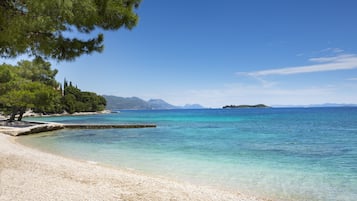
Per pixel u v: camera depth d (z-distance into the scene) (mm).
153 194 7422
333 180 10086
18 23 4852
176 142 21797
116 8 6184
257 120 59594
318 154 16094
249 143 21312
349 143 21203
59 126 34875
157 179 9508
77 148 18250
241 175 10820
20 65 47375
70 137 25531
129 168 11836
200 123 49531
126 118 74125
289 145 20078
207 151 17203
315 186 9266
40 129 30188
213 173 11156
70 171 9781
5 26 4910
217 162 13516
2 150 13750
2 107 41500
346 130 33312
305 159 14391
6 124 34312
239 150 17516
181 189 8156
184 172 11273
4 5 4789
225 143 21094
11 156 12102
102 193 7102
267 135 27766
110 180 8750
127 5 6746
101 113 124125
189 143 21219
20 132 25906
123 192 7414
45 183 7621
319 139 24141
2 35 5020
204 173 11156
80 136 26469
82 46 6680
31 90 32875
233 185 9344
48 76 54438
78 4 5074
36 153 13969
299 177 10516
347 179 10195
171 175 10672
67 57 6633
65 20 5273
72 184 7828
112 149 17891
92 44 6891
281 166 12586
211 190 8352
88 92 120750
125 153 16266
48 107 35812
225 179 10164
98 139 23859
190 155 15594
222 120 60750
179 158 14555
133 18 6559
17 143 19609
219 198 7484
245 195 8070
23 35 5578
